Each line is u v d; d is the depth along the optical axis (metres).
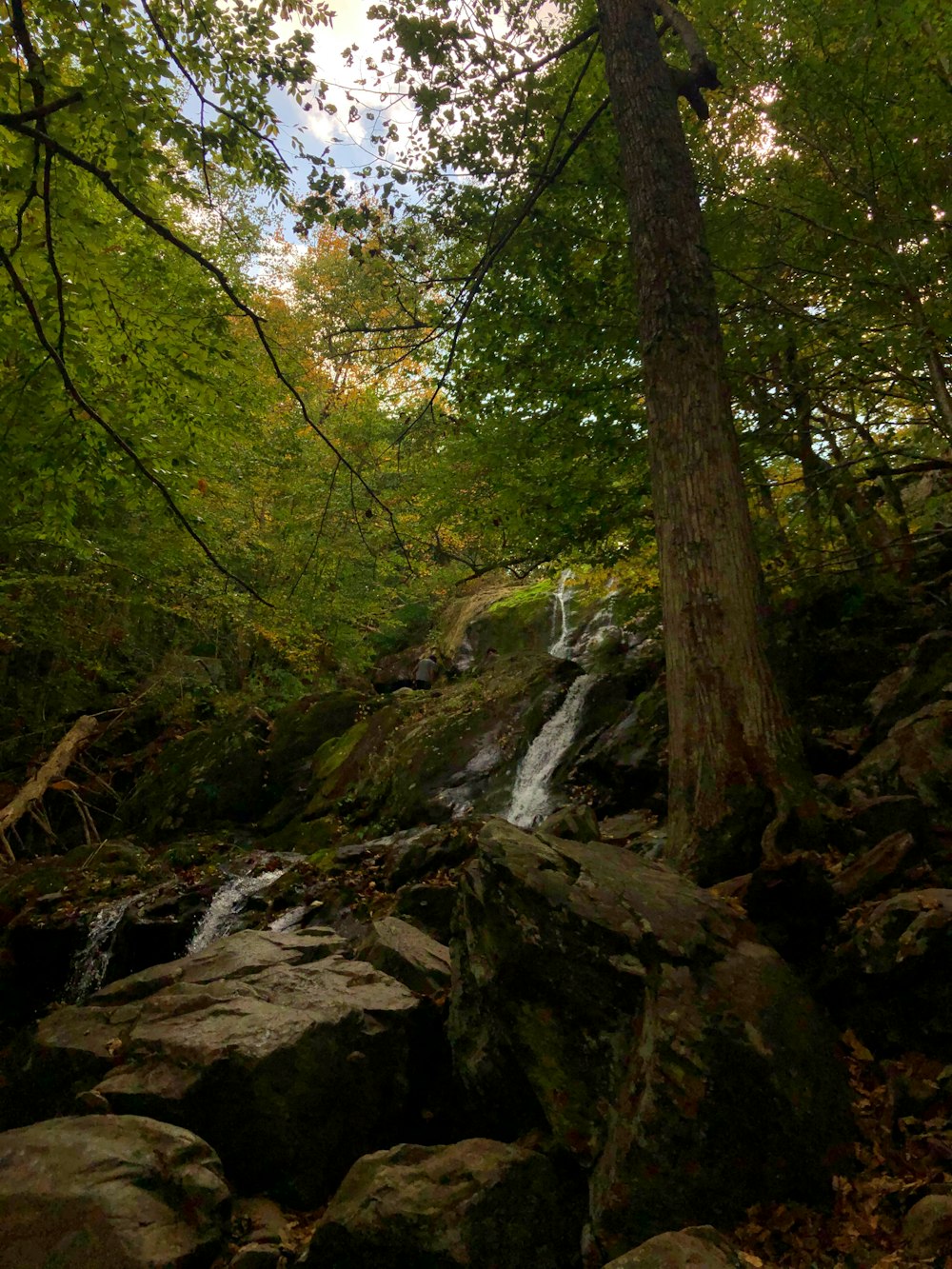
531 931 3.71
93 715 15.52
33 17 4.43
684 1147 2.92
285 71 4.93
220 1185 3.09
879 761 5.40
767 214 7.63
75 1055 4.45
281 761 14.10
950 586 8.76
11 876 11.48
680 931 3.56
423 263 7.58
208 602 14.48
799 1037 3.29
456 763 11.47
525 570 9.95
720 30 7.56
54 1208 2.80
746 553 4.85
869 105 6.80
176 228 10.89
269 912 8.93
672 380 5.14
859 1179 2.96
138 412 7.63
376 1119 4.20
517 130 7.34
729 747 4.54
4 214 5.62
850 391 7.53
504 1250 2.93
